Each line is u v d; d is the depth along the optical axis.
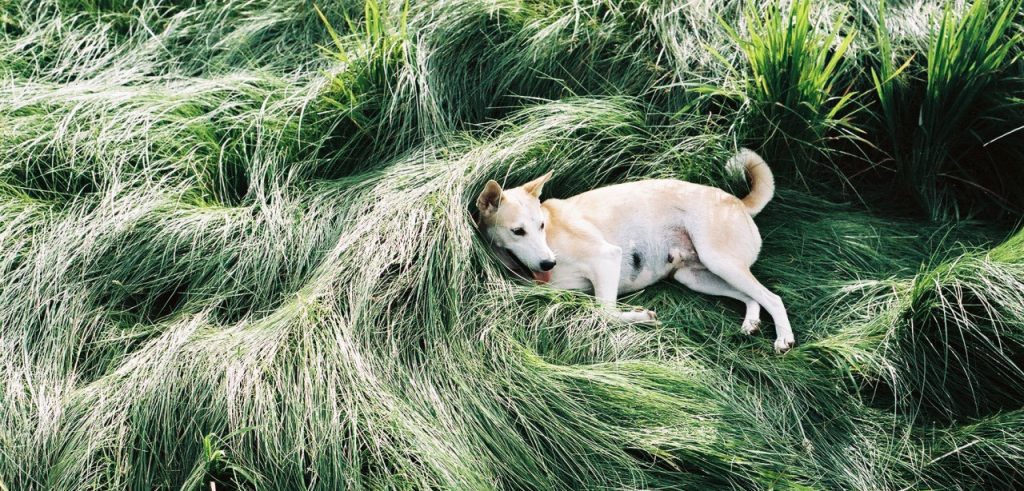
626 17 4.12
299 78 4.02
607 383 3.39
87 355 3.47
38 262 3.52
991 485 3.36
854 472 3.37
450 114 3.93
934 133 3.93
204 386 3.31
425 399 3.35
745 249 3.69
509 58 4.01
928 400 3.49
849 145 4.04
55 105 3.85
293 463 3.23
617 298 3.73
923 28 4.06
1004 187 3.99
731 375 3.49
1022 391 3.45
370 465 3.24
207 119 3.83
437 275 3.52
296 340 3.38
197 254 3.59
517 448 3.31
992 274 3.47
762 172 3.77
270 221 3.63
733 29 4.04
